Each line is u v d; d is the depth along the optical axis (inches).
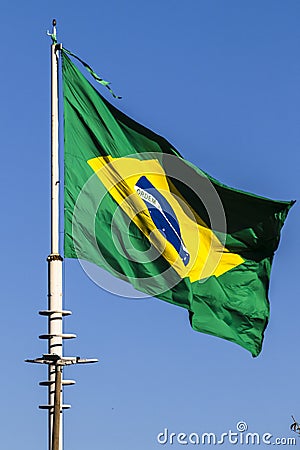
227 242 1236.5
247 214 1236.5
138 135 1181.1
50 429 1070.4
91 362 1056.8
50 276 1113.4
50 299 1106.7
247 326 1248.2
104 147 1163.3
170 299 1197.7
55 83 1158.3
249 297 1247.5
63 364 1047.0
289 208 1241.4
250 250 1258.6
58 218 1135.6
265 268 1266.0
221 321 1237.1
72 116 1155.9
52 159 1146.0
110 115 1171.3
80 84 1162.6
